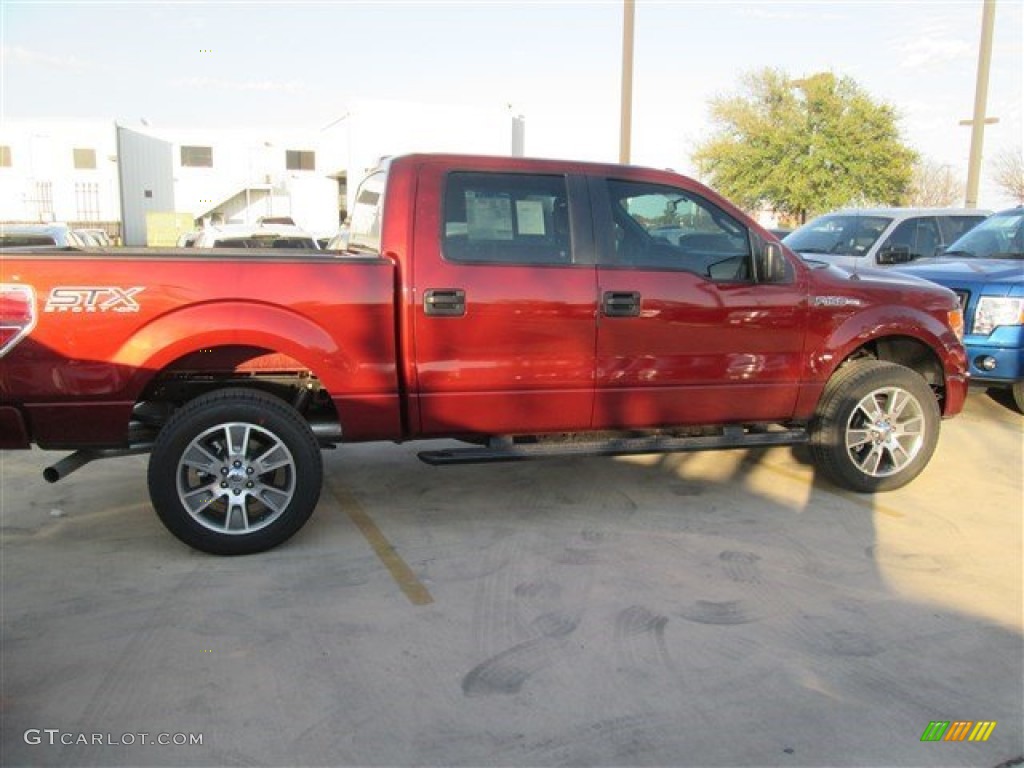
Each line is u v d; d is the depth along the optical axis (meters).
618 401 5.27
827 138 32.09
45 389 4.42
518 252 5.04
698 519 5.44
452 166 4.99
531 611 4.14
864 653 3.79
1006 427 8.09
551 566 4.67
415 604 4.20
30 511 5.45
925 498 5.93
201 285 4.54
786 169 32.31
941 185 43.00
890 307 5.80
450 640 3.85
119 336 4.45
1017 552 4.98
